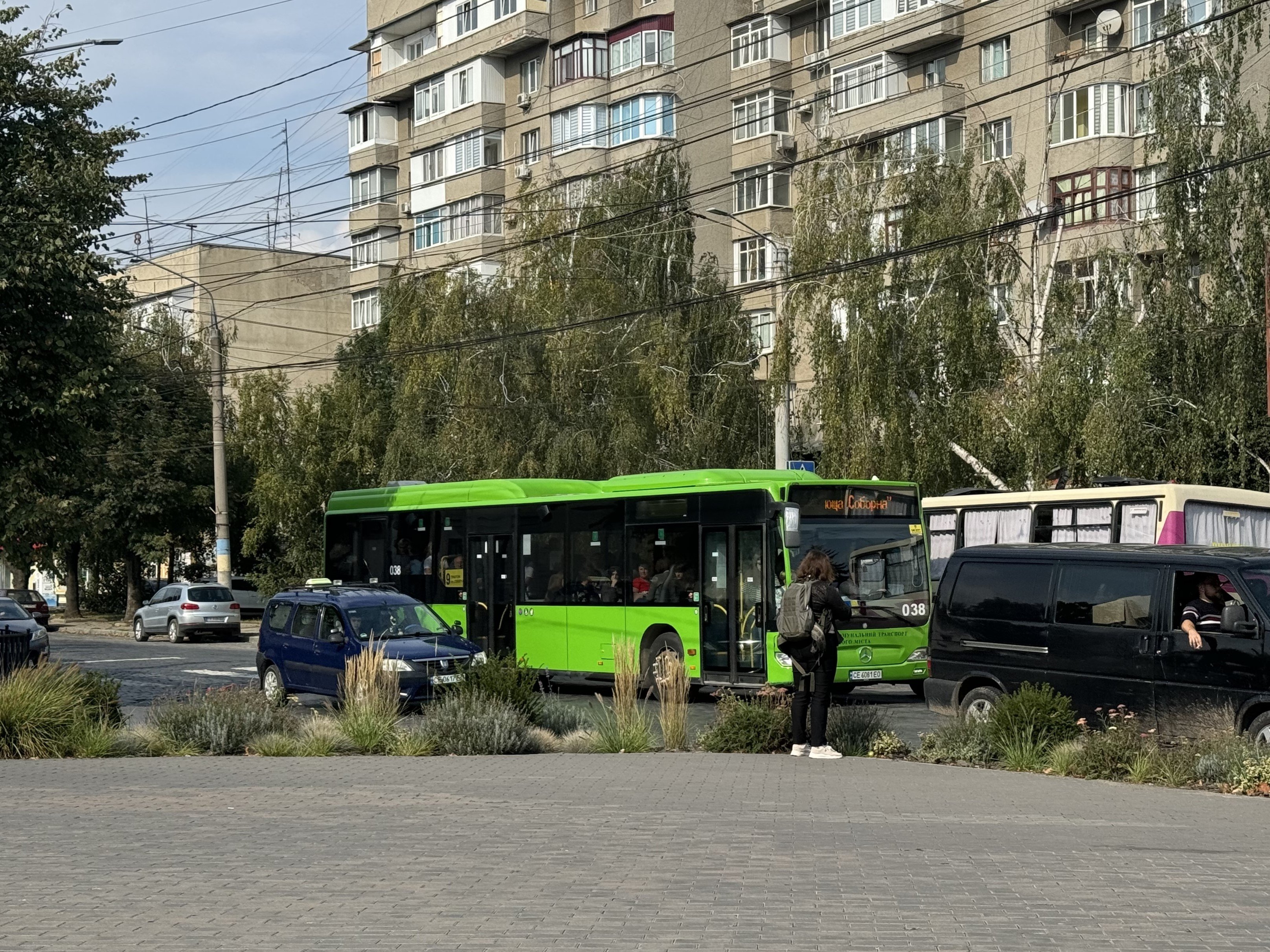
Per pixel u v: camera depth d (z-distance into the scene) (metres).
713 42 56.53
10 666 18.55
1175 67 32.38
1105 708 14.64
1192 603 14.18
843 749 15.49
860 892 7.80
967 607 16.12
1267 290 22.28
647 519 23.20
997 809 11.15
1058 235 35.91
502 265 42.53
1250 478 31.89
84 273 27.33
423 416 42.28
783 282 33.12
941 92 47.88
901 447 32.41
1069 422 30.80
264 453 46.16
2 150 27.77
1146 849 9.21
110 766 14.55
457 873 8.36
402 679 19.97
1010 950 6.52
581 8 62.19
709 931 6.88
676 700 16.75
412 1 67.94
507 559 25.83
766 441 40.38
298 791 12.31
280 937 6.78
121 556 56.28
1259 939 6.74
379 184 69.19
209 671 31.61
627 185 42.50
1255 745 12.84
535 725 17.69
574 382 39.16
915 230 32.91
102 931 6.91
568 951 6.50
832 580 15.01
